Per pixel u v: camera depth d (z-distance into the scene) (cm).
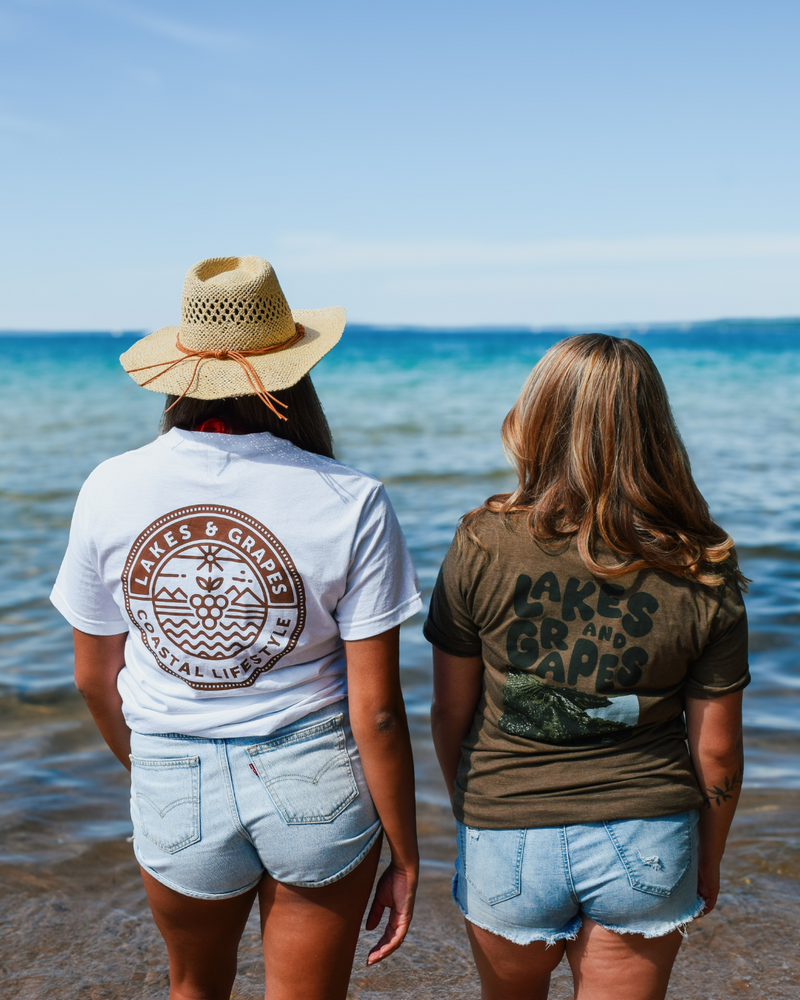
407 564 151
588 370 149
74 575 152
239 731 143
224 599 141
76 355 5525
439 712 165
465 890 160
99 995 214
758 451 1257
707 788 156
